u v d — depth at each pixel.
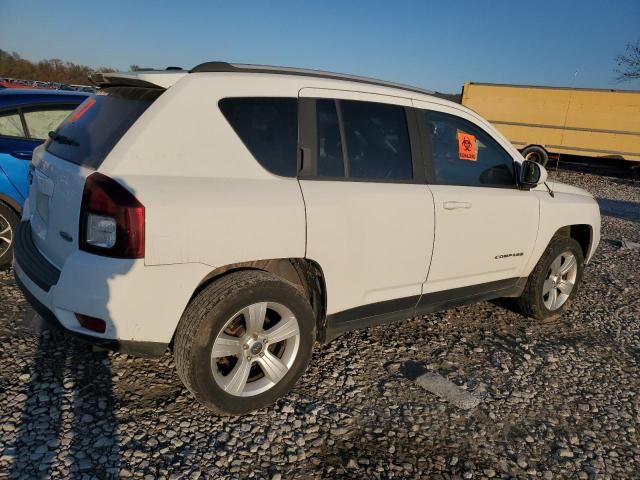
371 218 3.24
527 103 21.80
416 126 3.61
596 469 2.85
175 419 2.94
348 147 3.26
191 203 2.60
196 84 2.78
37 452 2.57
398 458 2.80
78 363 3.42
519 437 3.08
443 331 4.46
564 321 4.93
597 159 22.14
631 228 10.31
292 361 3.07
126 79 2.90
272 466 2.65
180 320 2.72
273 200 2.86
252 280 2.80
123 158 2.57
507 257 4.20
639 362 4.18
